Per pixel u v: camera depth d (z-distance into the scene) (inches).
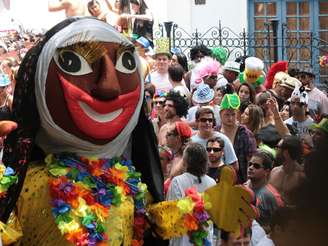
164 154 260.1
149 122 175.2
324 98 430.0
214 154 263.4
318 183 67.9
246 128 303.3
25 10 653.9
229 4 752.3
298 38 739.4
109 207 161.8
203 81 401.1
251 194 167.9
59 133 159.5
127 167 169.6
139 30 518.3
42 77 157.9
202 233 172.9
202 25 753.6
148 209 174.1
